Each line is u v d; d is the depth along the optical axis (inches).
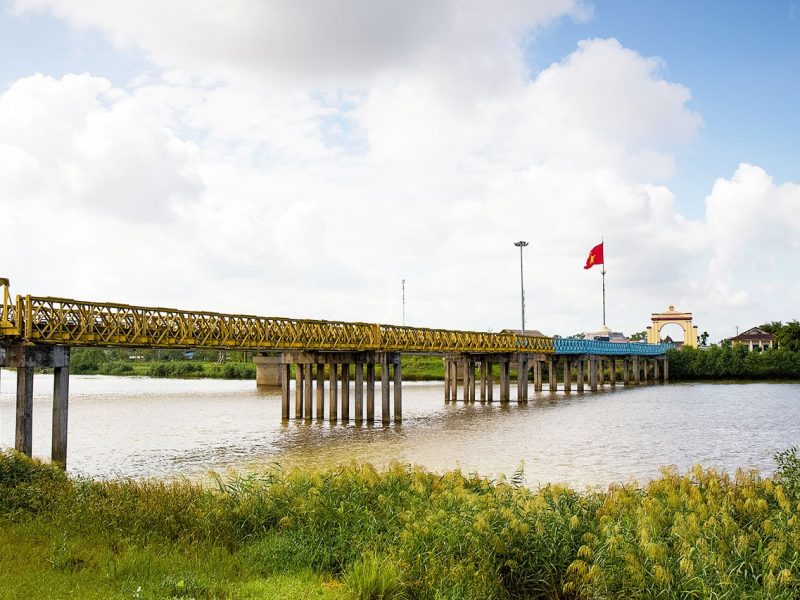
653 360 3287.4
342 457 1012.5
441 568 427.8
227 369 3900.1
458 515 487.5
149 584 396.2
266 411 1827.0
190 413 1768.0
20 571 404.2
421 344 1662.2
